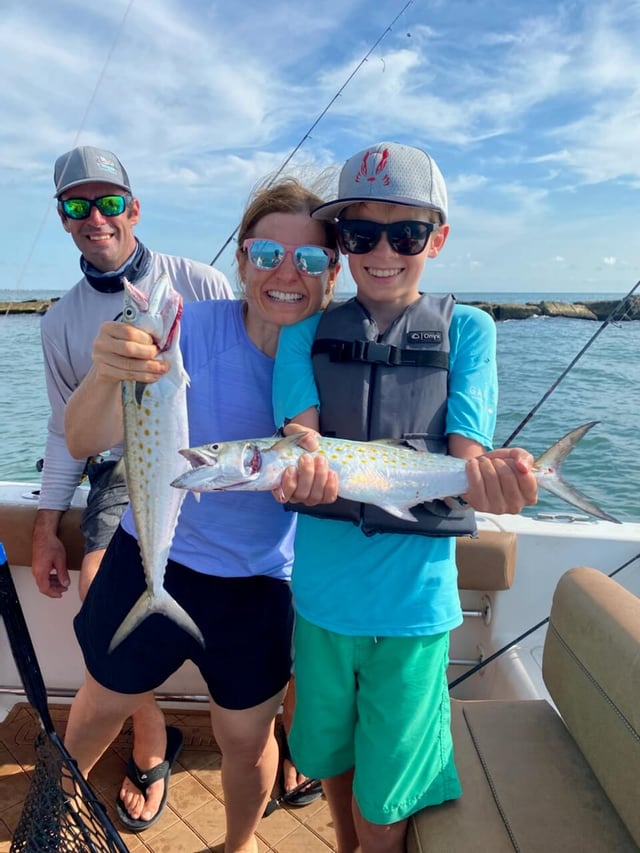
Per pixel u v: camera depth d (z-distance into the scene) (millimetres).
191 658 2188
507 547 2906
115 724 2273
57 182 3453
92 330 3344
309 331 2176
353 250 2059
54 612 3102
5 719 3010
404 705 1943
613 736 1843
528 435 9484
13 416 10070
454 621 2006
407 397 2045
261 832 2479
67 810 1768
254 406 2234
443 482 1877
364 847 2023
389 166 1964
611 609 2012
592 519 3215
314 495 1805
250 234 2230
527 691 2656
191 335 2268
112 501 2928
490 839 1834
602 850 1781
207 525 2205
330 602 1999
